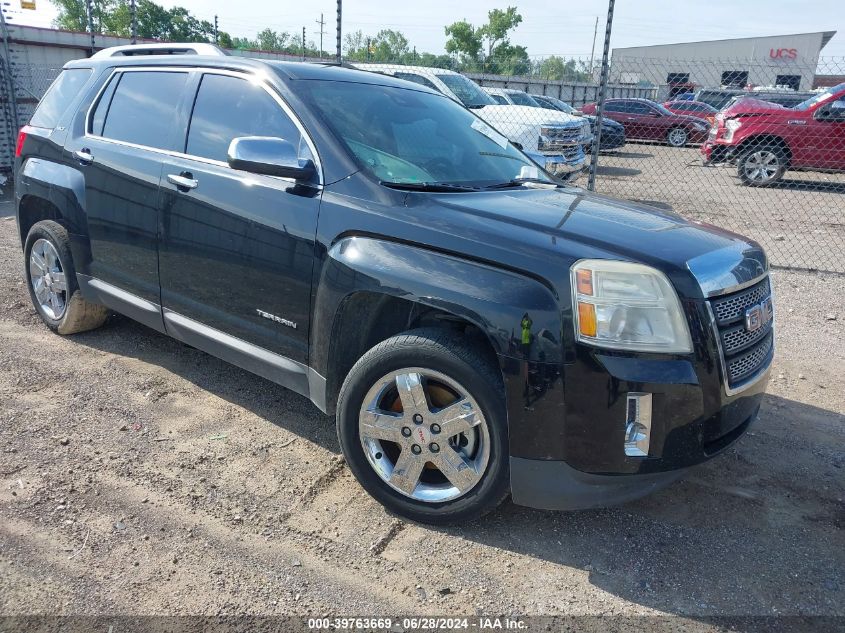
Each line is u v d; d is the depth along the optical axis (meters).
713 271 2.61
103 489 3.04
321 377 3.09
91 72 4.59
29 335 4.84
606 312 2.44
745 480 3.36
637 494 2.62
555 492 2.60
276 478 3.21
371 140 3.33
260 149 3.00
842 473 3.45
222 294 3.50
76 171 4.30
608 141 18.69
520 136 10.77
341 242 2.95
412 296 2.68
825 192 13.34
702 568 2.71
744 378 2.74
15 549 2.62
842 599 2.55
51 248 4.66
